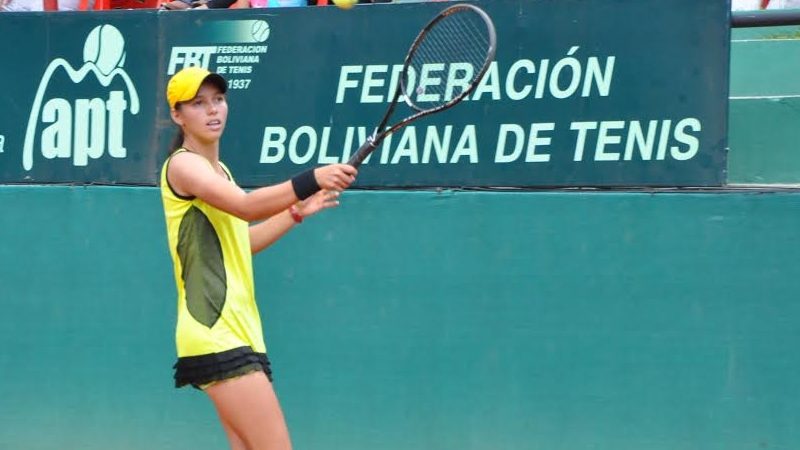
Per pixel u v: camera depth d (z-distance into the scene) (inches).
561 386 730.8
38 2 1063.0
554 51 732.0
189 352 567.5
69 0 1069.1
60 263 809.5
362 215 760.3
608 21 722.8
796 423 699.4
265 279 775.1
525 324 736.3
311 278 768.9
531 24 733.9
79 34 808.3
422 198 751.1
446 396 748.6
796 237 699.4
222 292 568.7
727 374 708.0
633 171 722.8
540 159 737.0
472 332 744.3
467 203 744.3
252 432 566.9
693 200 711.1
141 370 797.9
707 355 710.5
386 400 757.9
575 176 731.4
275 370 773.3
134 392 798.5
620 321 722.2
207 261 570.6
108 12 803.4
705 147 711.7
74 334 807.7
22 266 815.1
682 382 713.6
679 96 713.6
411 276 754.2
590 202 725.9
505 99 740.0
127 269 799.7
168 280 794.2
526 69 736.3
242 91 783.1
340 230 764.0
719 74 707.4
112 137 805.9
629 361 721.0
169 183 575.8
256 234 611.8
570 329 729.6
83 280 806.5
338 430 765.3
